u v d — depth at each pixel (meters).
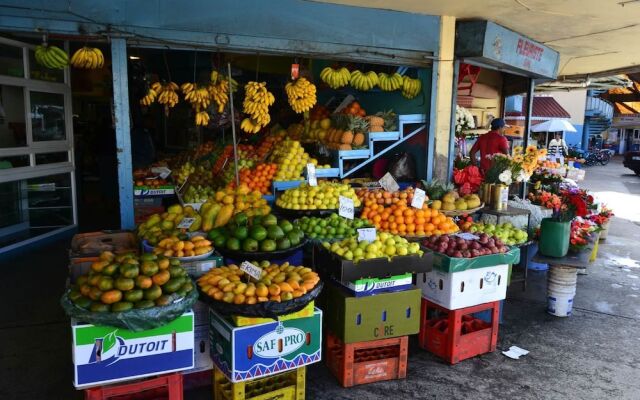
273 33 4.96
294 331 3.19
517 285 6.18
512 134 12.22
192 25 4.55
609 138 39.19
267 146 6.83
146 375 2.83
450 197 5.50
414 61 5.91
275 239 3.80
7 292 5.30
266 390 3.27
